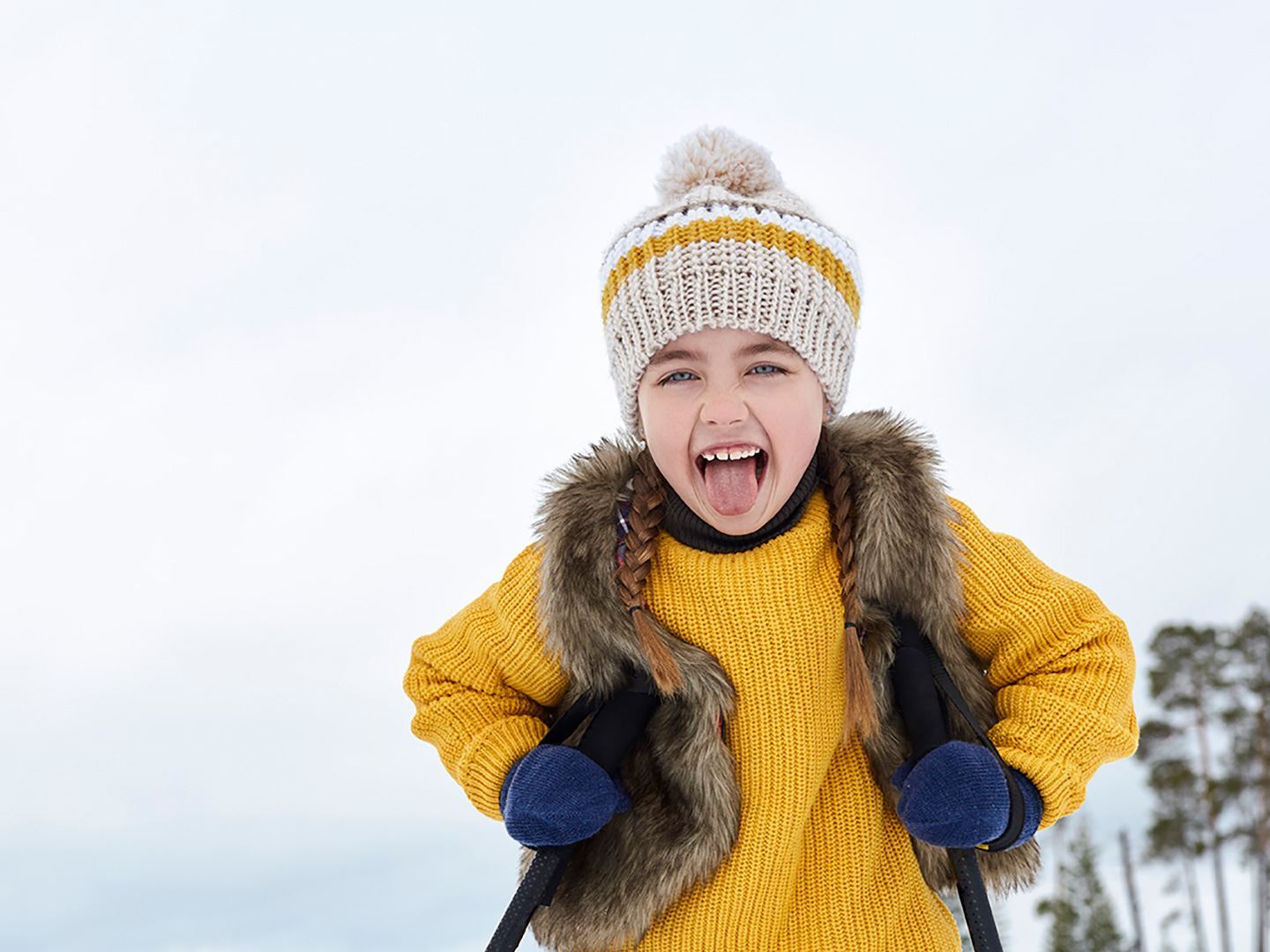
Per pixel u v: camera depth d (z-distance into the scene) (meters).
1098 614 1.91
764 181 2.05
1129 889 26.70
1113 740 1.80
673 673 1.79
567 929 1.87
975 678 1.89
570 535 1.90
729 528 1.78
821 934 1.85
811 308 1.86
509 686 2.03
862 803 1.88
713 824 1.80
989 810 1.63
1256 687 24.55
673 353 1.84
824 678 1.84
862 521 1.83
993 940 1.67
